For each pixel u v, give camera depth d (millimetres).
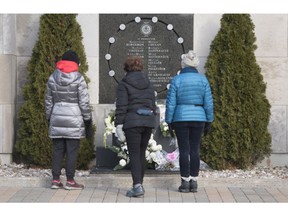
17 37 11211
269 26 11078
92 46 11117
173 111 8961
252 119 10555
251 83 10570
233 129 10531
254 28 10945
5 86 10867
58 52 10617
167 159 9914
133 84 8648
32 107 10664
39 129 10641
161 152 10016
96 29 11109
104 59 11125
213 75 10648
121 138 8656
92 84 11125
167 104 8977
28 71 10812
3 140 10930
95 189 9359
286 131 11125
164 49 11133
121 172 9797
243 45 10617
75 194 8961
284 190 9336
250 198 8711
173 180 9555
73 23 10695
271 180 9570
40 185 9547
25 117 10680
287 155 11156
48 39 10641
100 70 11125
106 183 9594
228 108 10508
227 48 10602
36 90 10664
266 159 11133
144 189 9273
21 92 11234
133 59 8797
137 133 8641
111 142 10836
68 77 9133
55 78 9156
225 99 10547
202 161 10664
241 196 8852
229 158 10664
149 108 8711
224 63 10570
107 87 11125
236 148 10555
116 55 11125
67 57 9250
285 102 11102
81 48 10766
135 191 8711
